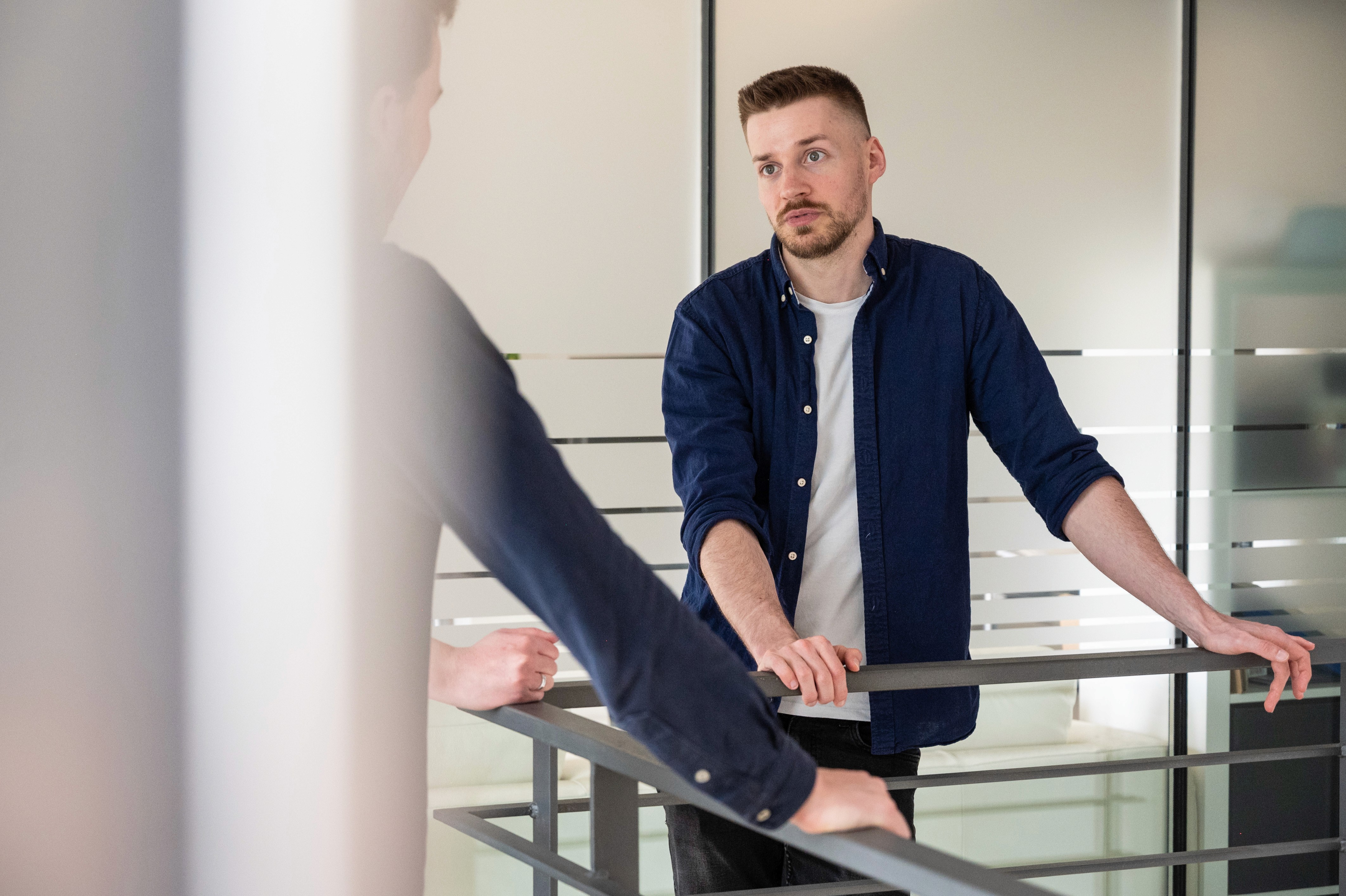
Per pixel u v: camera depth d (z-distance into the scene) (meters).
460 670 1.03
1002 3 3.02
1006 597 3.04
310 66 0.33
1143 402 3.14
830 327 1.59
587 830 2.67
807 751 1.57
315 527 0.33
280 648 0.33
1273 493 3.22
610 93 2.76
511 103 2.71
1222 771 3.18
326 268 0.33
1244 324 3.20
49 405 0.31
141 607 0.31
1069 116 3.07
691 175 2.82
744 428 1.57
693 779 0.62
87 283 0.31
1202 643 1.35
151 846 0.32
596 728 0.90
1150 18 3.12
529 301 2.73
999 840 3.04
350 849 0.34
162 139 0.31
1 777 0.31
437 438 0.51
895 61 2.95
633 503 2.79
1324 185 3.25
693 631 0.62
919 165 2.97
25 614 0.31
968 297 1.60
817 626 1.60
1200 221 3.17
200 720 0.32
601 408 2.78
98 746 0.31
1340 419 3.27
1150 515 3.15
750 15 2.84
